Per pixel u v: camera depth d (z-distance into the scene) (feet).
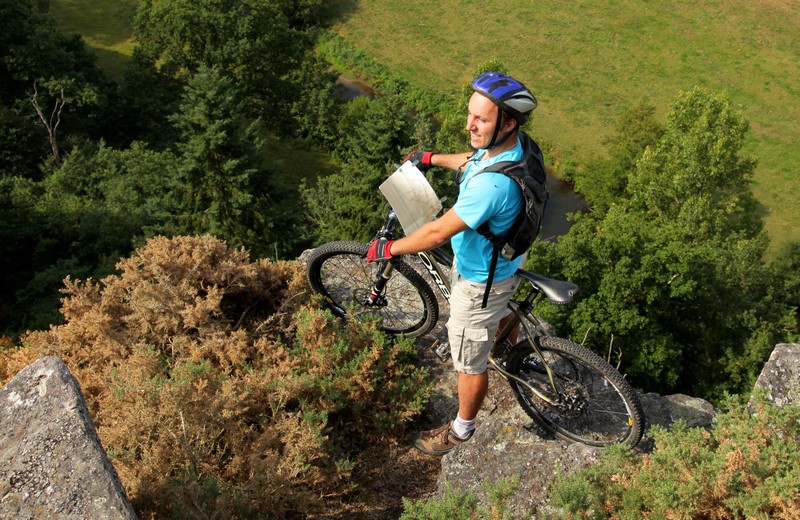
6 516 8.74
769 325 79.66
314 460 13.34
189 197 95.04
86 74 138.51
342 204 97.35
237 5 147.84
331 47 181.57
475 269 11.21
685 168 107.76
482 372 12.75
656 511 9.98
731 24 188.14
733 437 11.20
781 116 159.02
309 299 16.83
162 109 144.77
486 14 196.24
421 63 176.76
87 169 111.14
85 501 8.83
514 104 9.98
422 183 11.55
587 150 147.02
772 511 9.90
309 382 13.87
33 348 16.02
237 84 148.97
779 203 135.74
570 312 73.00
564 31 188.34
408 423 15.17
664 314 78.79
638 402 12.51
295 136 152.97
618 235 72.43
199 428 12.44
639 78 171.94
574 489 10.49
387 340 15.83
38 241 98.73
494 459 13.12
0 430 9.77
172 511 11.20
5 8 132.16
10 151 119.96
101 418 13.79
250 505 11.75
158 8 147.02
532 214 10.43
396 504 13.51
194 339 15.74
